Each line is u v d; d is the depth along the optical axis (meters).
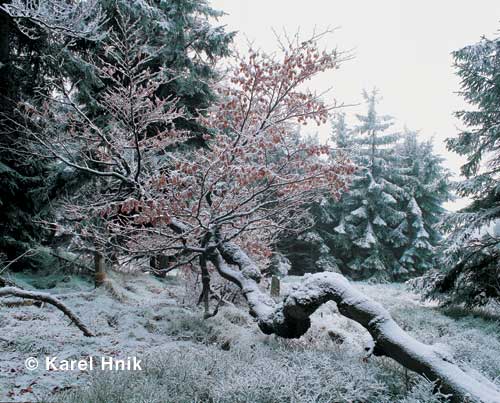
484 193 11.52
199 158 7.91
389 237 27.80
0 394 3.95
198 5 12.98
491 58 11.20
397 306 12.55
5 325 6.26
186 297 9.34
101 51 10.30
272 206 9.52
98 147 8.95
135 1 9.95
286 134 8.18
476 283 10.94
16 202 10.80
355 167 7.38
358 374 4.57
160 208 6.73
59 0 7.96
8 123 9.87
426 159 30.09
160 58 12.07
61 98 8.89
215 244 7.83
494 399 3.88
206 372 4.59
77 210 8.80
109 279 9.80
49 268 11.11
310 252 27.75
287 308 5.77
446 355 4.54
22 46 10.77
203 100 13.09
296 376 4.36
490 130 11.30
